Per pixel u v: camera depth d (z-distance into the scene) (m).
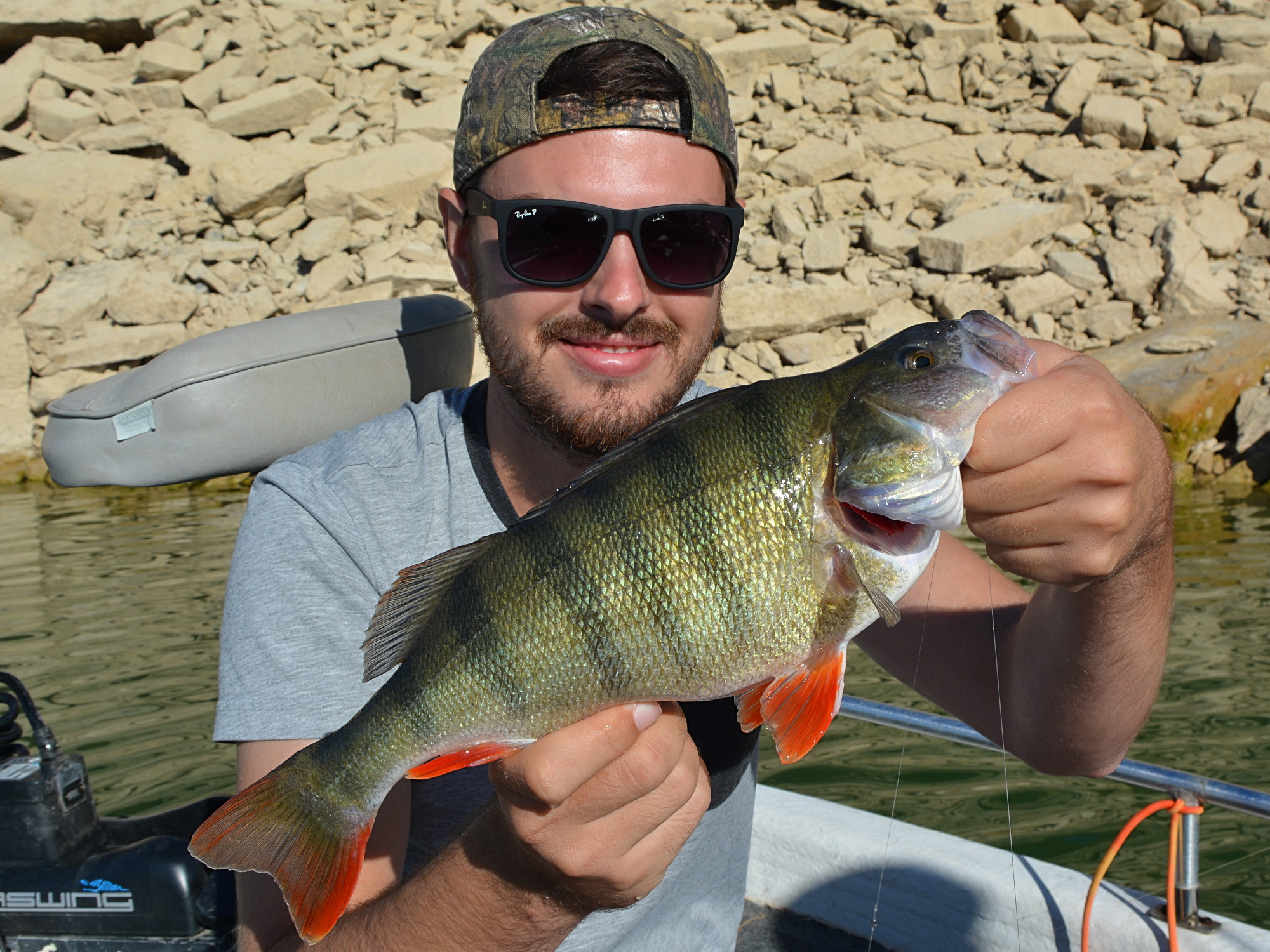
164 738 1.50
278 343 0.80
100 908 0.73
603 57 0.58
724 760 0.62
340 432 0.69
